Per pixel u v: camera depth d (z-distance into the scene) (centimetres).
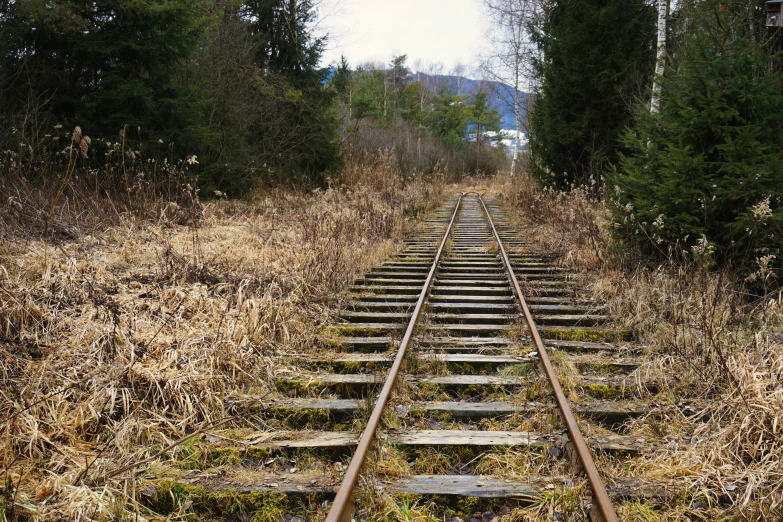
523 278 1030
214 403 506
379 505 365
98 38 1345
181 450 441
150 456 428
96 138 1310
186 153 1520
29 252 753
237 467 425
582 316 773
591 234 1110
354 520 351
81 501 357
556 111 2012
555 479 388
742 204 797
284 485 391
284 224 1366
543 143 2153
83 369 514
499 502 374
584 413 497
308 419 500
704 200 802
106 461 413
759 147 786
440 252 1252
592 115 1914
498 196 3134
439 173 3591
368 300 895
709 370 546
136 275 772
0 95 1241
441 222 1988
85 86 1388
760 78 804
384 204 1820
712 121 820
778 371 484
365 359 623
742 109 821
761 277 749
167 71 1472
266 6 2264
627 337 709
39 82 1283
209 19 1850
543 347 610
